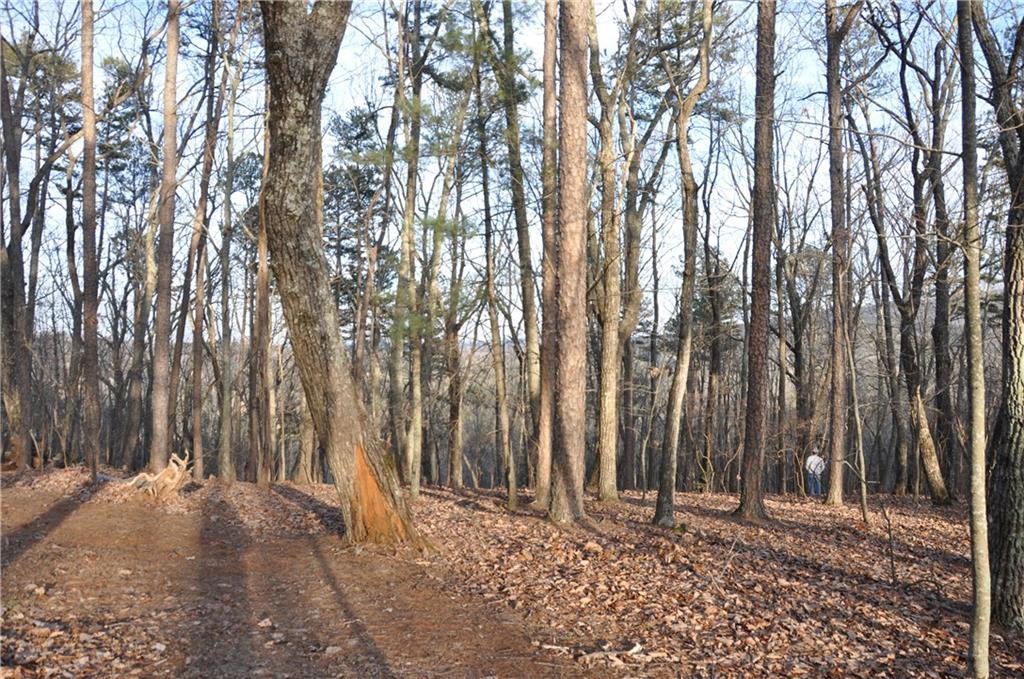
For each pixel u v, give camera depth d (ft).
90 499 48.34
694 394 103.71
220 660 20.58
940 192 43.27
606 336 56.39
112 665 19.60
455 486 78.79
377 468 35.76
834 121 53.83
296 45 30.66
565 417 43.27
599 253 57.72
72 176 92.17
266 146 64.95
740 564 33.83
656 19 54.44
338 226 91.09
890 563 36.50
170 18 61.05
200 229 73.51
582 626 24.32
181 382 124.77
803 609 26.50
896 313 97.19
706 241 93.76
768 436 87.35
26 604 24.39
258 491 61.36
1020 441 25.02
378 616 25.29
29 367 71.10
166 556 34.83
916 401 65.36
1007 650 23.24
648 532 41.29
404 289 54.39
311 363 34.81
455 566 32.83
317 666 20.38
